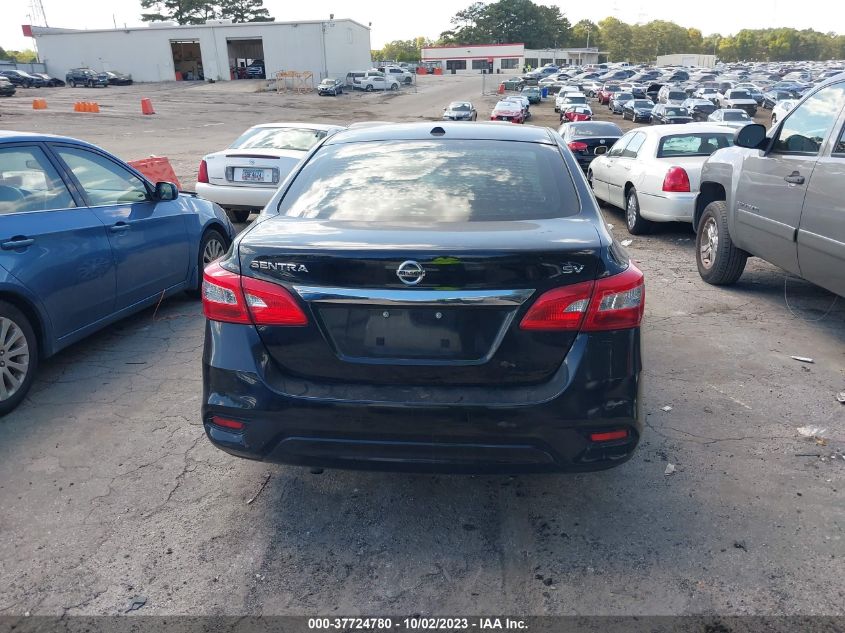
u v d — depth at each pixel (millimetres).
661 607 2607
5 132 4652
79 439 3934
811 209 4977
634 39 191750
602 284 2662
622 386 2703
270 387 2742
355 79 70062
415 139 3748
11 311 4184
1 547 2982
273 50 70375
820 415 4160
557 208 3135
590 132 15648
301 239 2740
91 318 4961
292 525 3143
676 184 9031
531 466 2730
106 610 2615
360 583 2762
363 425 2697
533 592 2699
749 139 5750
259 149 9742
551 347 2662
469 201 3158
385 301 2625
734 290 6961
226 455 3764
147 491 3414
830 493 3342
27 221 4379
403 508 3273
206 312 2877
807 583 2723
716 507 3242
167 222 5859
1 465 3650
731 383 4629
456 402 2646
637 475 3521
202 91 63906
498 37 156375
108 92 61906
